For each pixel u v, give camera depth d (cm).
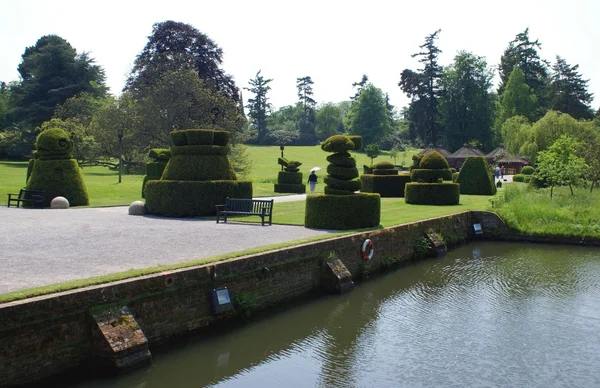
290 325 937
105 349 656
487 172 3189
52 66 6294
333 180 1556
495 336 897
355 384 699
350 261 1291
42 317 614
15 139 5806
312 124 11431
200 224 1609
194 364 744
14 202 2347
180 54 4788
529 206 2169
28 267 862
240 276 927
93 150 4744
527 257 1692
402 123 11875
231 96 5328
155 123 4369
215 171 1942
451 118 7975
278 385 692
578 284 1291
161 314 769
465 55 7869
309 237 1270
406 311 1046
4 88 8456
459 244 1988
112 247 1103
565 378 723
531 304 1104
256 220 1722
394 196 3131
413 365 766
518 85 7362
